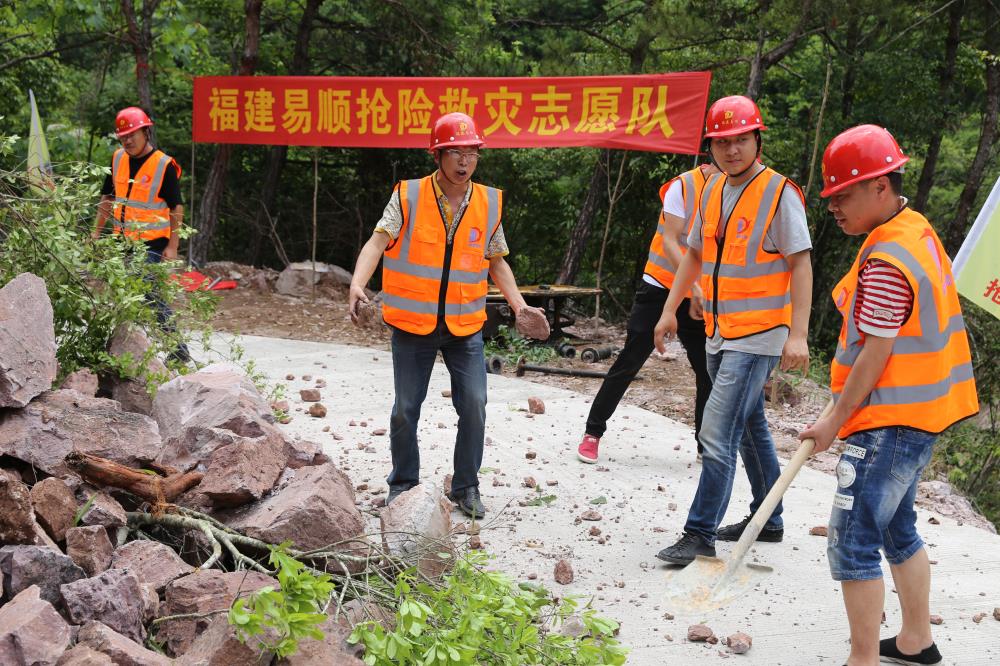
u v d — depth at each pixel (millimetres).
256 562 3051
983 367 12227
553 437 6168
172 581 2869
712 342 4266
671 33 13258
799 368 3996
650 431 6438
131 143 6898
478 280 4445
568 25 16406
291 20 17859
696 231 4387
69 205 4703
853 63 15320
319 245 19438
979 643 3502
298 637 2486
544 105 9836
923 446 2994
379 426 6191
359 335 9938
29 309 3529
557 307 10055
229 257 19500
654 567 4121
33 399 3451
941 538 4652
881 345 2912
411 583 3199
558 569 3924
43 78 16594
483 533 4441
